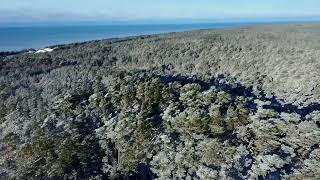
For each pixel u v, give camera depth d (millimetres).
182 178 48656
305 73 84625
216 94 58062
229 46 115000
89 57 115562
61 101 67188
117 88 66500
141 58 113125
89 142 57188
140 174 51719
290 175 45188
